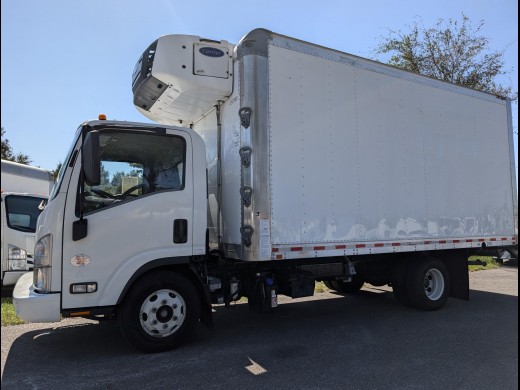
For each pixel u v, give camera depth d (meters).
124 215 4.55
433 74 18.33
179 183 4.89
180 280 4.78
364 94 6.04
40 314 4.18
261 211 4.94
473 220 7.27
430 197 6.69
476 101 7.58
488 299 8.05
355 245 5.74
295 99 5.33
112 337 5.39
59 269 4.27
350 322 6.22
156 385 3.85
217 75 5.21
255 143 4.99
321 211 5.45
